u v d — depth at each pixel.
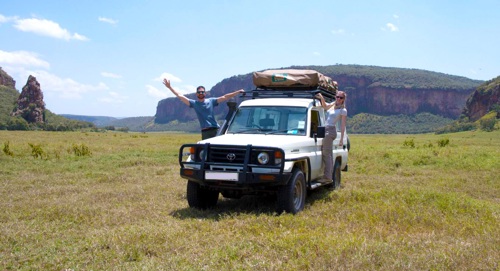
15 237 5.59
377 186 10.85
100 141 36.78
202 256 4.81
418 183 11.59
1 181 11.09
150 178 11.93
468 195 10.18
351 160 17.42
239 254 4.84
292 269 4.34
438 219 6.88
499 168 14.73
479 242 5.42
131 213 7.22
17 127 150.50
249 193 7.52
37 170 13.34
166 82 9.06
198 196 7.66
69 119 189.00
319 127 7.88
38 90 179.12
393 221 6.67
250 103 8.79
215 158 7.23
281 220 6.39
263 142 7.23
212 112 9.21
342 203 8.29
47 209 7.41
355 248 4.87
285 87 9.44
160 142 36.25
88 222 6.65
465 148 25.70
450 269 4.36
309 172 8.00
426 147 27.58
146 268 4.38
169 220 6.70
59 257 4.79
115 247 5.09
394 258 4.62
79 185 10.54
